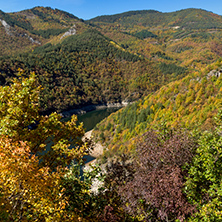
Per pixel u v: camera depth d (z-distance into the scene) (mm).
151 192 8547
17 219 5898
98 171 8328
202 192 9109
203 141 9852
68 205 6918
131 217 9047
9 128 8508
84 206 7934
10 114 8734
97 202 8141
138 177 9617
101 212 8039
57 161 9539
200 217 8164
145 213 8703
